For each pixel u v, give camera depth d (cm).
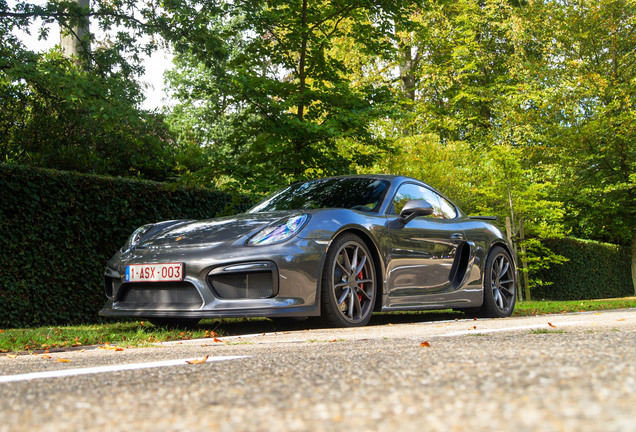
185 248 371
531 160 1841
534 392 91
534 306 747
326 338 285
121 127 876
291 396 104
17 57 782
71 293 605
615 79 1855
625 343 170
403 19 702
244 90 625
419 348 193
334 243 382
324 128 614
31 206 575
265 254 353
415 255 443
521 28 1945
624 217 1822
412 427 72
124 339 341
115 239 642
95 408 100
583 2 1880
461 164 1298
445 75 1923
